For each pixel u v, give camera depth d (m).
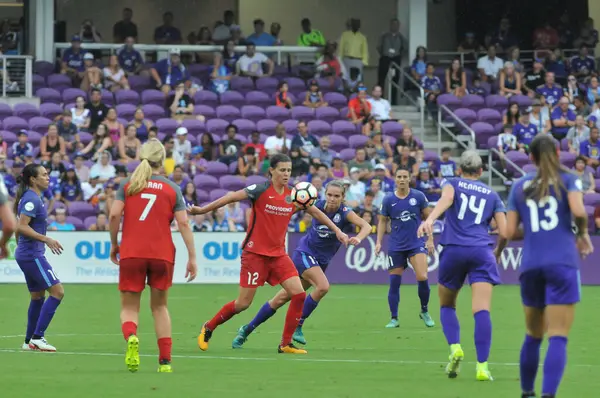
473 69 96.81
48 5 88.06
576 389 25.02
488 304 26.20
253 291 31.89
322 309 49.03
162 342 27.12
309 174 70.44
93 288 60.06
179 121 79.25
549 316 21.55
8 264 63.12
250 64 88.12
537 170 22.52
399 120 84.19
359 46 91.56
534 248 21.89
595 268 66.81
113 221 26.42
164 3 99.50
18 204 32.53
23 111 79.19
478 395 23.66
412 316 45.94
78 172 70.12
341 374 27.23
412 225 41.53
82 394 23.44
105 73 83.88
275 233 31.78
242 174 72.75
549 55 94.31
